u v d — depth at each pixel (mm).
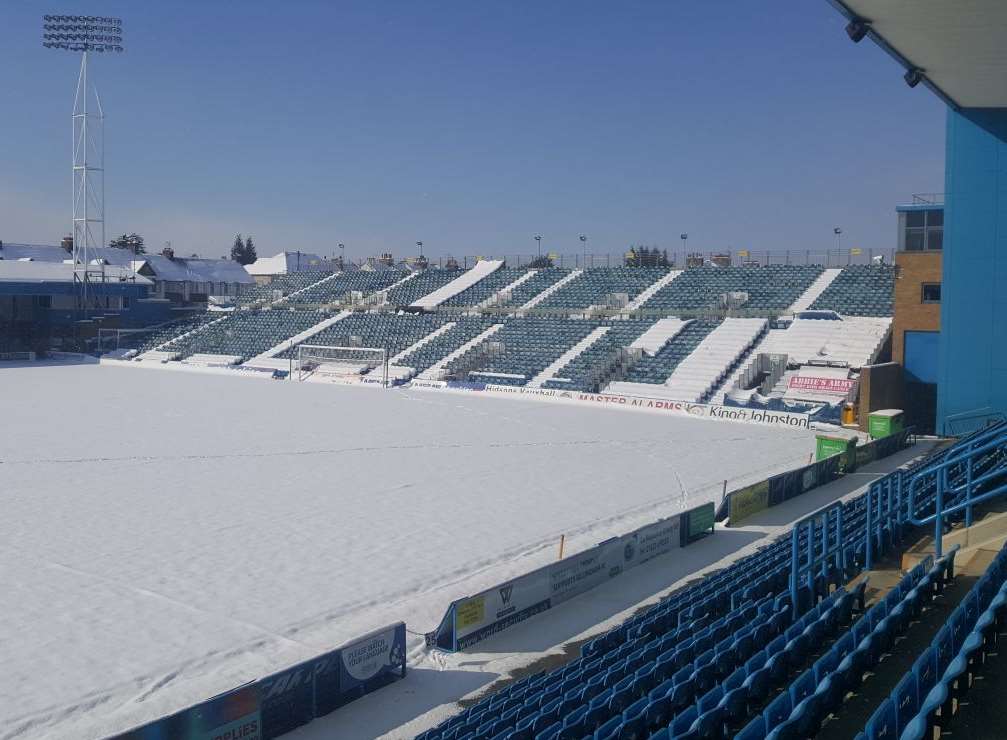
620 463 41875
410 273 108875
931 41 26188
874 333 63938
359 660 17422
